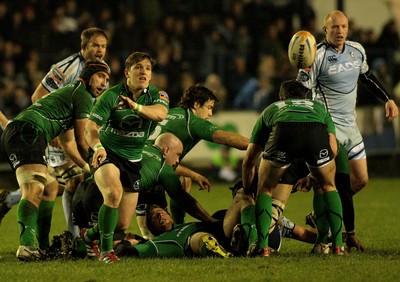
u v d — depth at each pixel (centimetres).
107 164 2669
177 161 2952
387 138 6594
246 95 6538
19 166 2722
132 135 2714
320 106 2719
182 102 3025
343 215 2959
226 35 6881
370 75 3203
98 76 2778
